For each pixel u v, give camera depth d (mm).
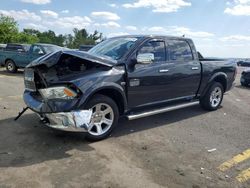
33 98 5289
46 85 4914
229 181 4004
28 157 4430
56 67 5113
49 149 4758
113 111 5312
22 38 36656
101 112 5223
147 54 5492
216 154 4895
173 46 6465
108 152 4750
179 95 6711
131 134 5699
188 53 6879
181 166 4375
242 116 7531
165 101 6398
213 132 6070
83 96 4773
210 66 7375
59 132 5523
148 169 4223
